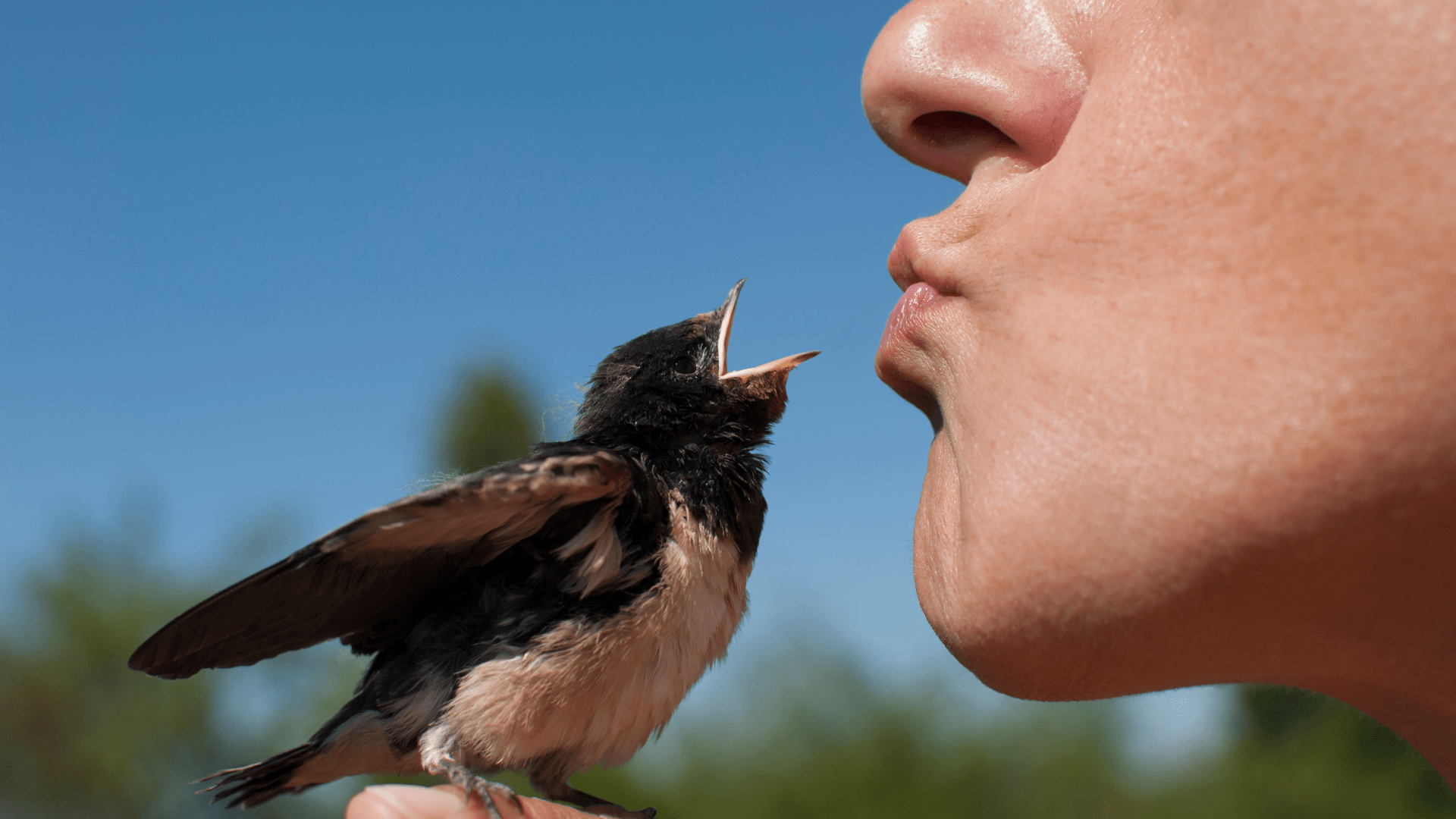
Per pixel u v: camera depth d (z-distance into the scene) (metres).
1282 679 0.69
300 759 0.79
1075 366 0.69
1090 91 0.69
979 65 0.71
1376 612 0.67
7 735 4.94
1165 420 0.68
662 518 0.80
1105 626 0.69
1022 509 0.69
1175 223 0.68
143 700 4.97
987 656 0.70
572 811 0.75
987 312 0.70
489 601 0.79
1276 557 0.67
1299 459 0.67
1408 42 0.63
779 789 3.69
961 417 0.70
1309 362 0.67
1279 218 0.67
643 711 0.79
